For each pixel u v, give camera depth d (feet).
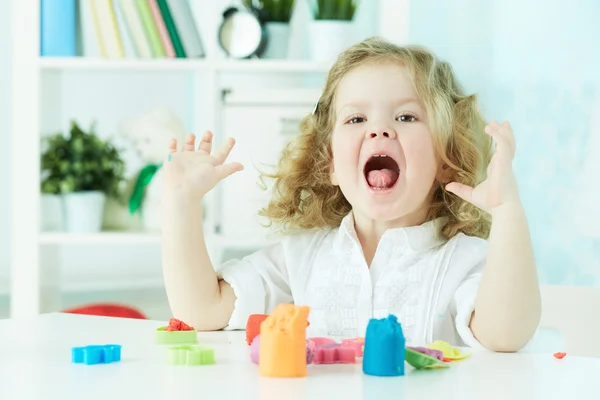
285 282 3.86
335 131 3.76
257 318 2.67
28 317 3.22
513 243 2.97
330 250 3.84
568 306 4.41
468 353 2.52
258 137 7.55
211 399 1.83
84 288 10.40
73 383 1.99
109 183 8.08
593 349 4.32
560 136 8.36
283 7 7.71
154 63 7.49
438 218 3.77
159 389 1.93
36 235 7.70
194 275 3.47
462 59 8.60
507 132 3.05
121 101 10.14
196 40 7.62
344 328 3.67
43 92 7.88
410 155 3.58
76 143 7.98
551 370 2.26
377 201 3.58
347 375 2.14
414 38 8.66
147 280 10.55
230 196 7.57
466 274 3.53
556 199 8.36
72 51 7.75
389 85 3.66
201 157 3.49
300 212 4.25
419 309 3.53
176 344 2.62
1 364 2.24
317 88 7.58
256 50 7.60
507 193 3.01
